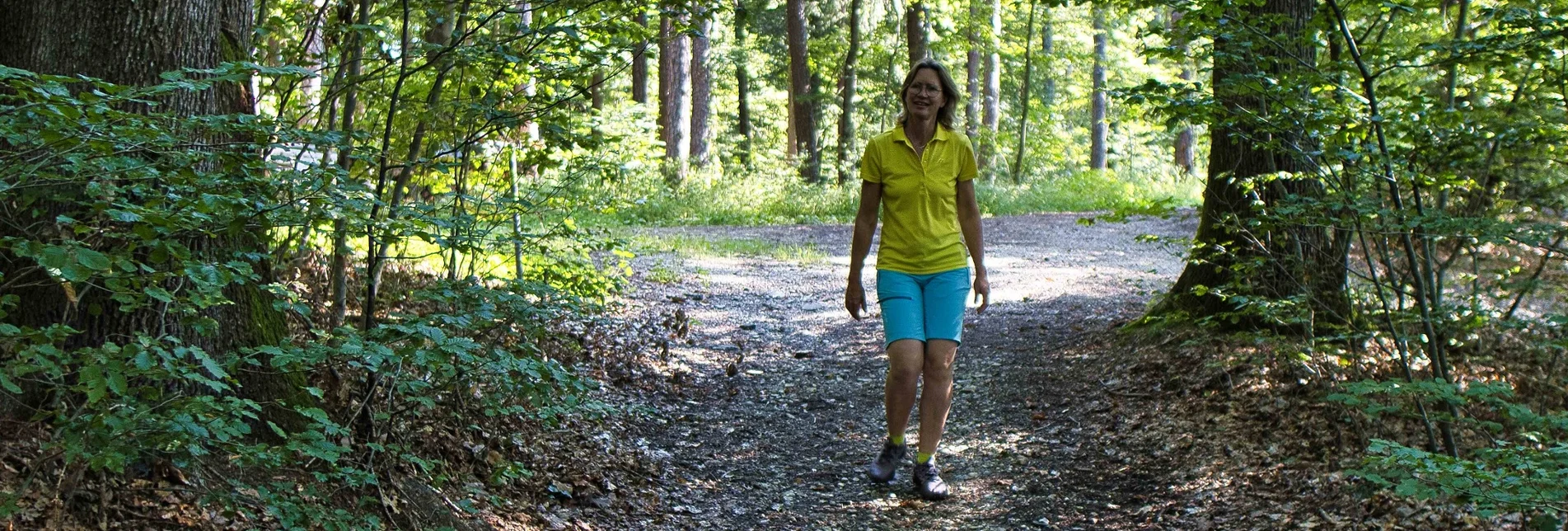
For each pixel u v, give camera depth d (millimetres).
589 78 4672
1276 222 4539
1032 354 6945
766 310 9031
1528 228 3943
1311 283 5395
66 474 2982
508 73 4645
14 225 2674
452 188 5578
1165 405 5438
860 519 4305
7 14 3453
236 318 3686
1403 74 5078
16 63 3424
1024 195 23156
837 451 5191
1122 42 30828
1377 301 5633
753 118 39281
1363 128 4359
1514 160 4520
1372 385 3510
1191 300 6660
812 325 8398
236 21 3969
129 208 2357
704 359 6965
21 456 2990
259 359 3732
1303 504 4066
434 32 5422
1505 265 4918
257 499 3264
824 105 29422
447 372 3391
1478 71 4652
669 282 10195
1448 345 5441
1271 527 3914
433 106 4363
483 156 5422
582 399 3752
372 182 4703
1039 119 32062
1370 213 3996
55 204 3135
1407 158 4457
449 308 4355
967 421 5652
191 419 2496
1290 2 6039
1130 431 5191
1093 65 36031
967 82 30547
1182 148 30125
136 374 2375
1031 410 5770
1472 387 3438
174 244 2518
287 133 3029
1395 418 4766
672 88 23016
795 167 24531
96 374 2258
